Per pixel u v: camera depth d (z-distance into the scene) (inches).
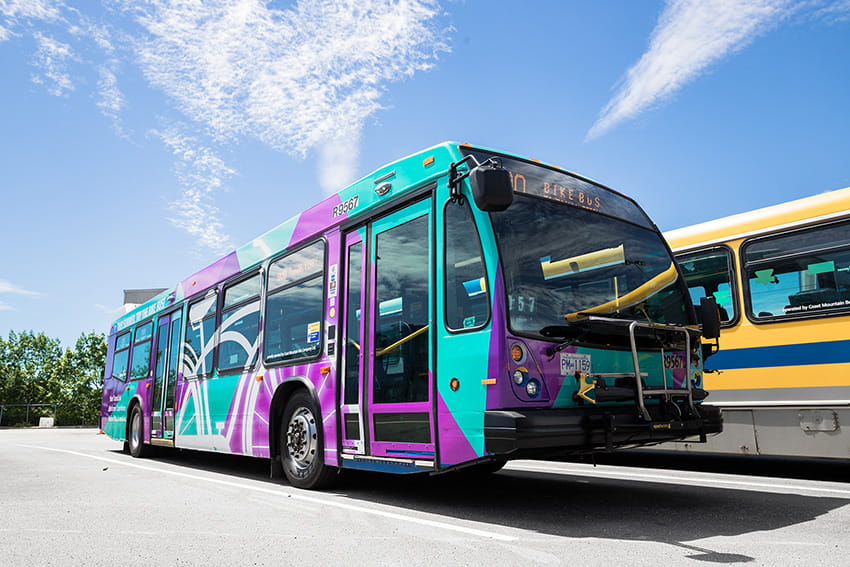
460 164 205.0
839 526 178.2
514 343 182.5
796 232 291.7
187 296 419.5
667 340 215.3
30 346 2397.9
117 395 540.1
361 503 228.7
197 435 376.2
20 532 181.0
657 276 234.5
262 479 312.5
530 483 278.4
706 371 240.1
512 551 151.9
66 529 184.9
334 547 159.0
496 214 196.1
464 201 203.0
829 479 285.4
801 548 151.9
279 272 311.3
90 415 2105.1
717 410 221.9
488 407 181.3
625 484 269.9
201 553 154.5
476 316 191.3
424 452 204.5
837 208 279.1
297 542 165.2
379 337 233.5
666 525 181.5
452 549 155.0
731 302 309.7
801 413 278.2
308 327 279.0
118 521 196.9
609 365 199.6
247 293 340.2
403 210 231.6
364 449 233.6
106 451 546.9
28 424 1716.3
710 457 390.3
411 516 200.7
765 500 223.5
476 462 186.2
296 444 277.6
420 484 279.4
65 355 2118.6
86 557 151.9
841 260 274.5
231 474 339.3
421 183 223.5
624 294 219.0
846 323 268.7
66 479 315.3
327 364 260.8
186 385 400.2
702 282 325.1
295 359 284.8
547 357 187.5
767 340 293.1
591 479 290.2
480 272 192.4
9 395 2295.8
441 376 200.1
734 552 148.2
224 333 359.3
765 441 288.7
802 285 285.7
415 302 217.8
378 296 237.8
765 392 290.2
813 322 279.0
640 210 249.1
